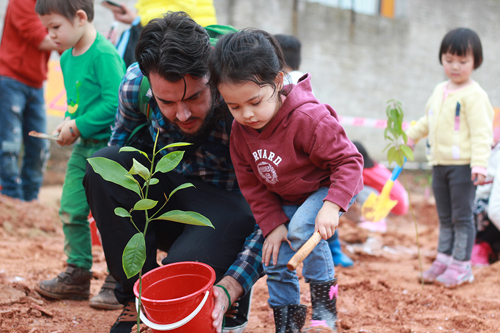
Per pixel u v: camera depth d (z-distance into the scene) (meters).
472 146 3.14
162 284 1.71
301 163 1.81
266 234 1.89
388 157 3.09
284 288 1.91
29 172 4.93
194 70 1.64
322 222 1.67
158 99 1.73
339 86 9.28
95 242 2.77
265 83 1.63
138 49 1.70
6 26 4.54
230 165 2.15
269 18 8.45
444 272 3.31
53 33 2.52
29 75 4.64
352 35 9.34
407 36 10.05
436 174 3.40
